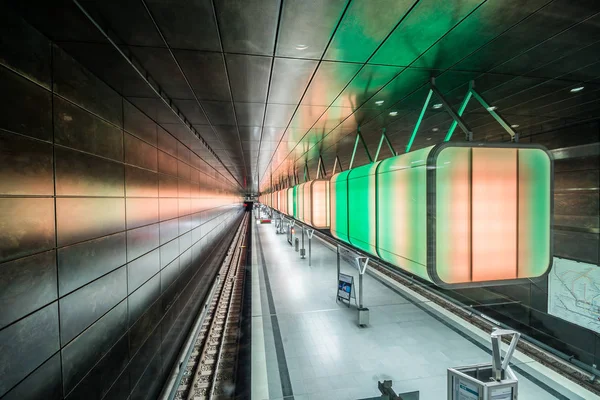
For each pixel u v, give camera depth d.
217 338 7.38
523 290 8.80
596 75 3.77
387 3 2.29
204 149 10.02
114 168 4.23
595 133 6.32
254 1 2.25
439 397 5.23
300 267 14.72
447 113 5.58
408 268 3.70
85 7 2.30
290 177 24.25
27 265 2.51
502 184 3.25
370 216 4.99
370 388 5.49
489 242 3.21
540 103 5.02
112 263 4.07
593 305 6.88
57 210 2.95
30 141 2.58
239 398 5.23
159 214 6.24
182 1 2.23
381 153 11.60
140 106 5.04
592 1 2.26
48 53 2.83
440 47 3.07
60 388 2.89
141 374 4.91
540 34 2.80
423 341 7.11
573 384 5.39
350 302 9.70
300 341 7.17
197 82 4.05
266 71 3.67
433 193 3.10
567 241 7.52
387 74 3.77
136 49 3.09
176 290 7.44
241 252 18.77
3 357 2.22
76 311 3.21
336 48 3.07
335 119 6.08
